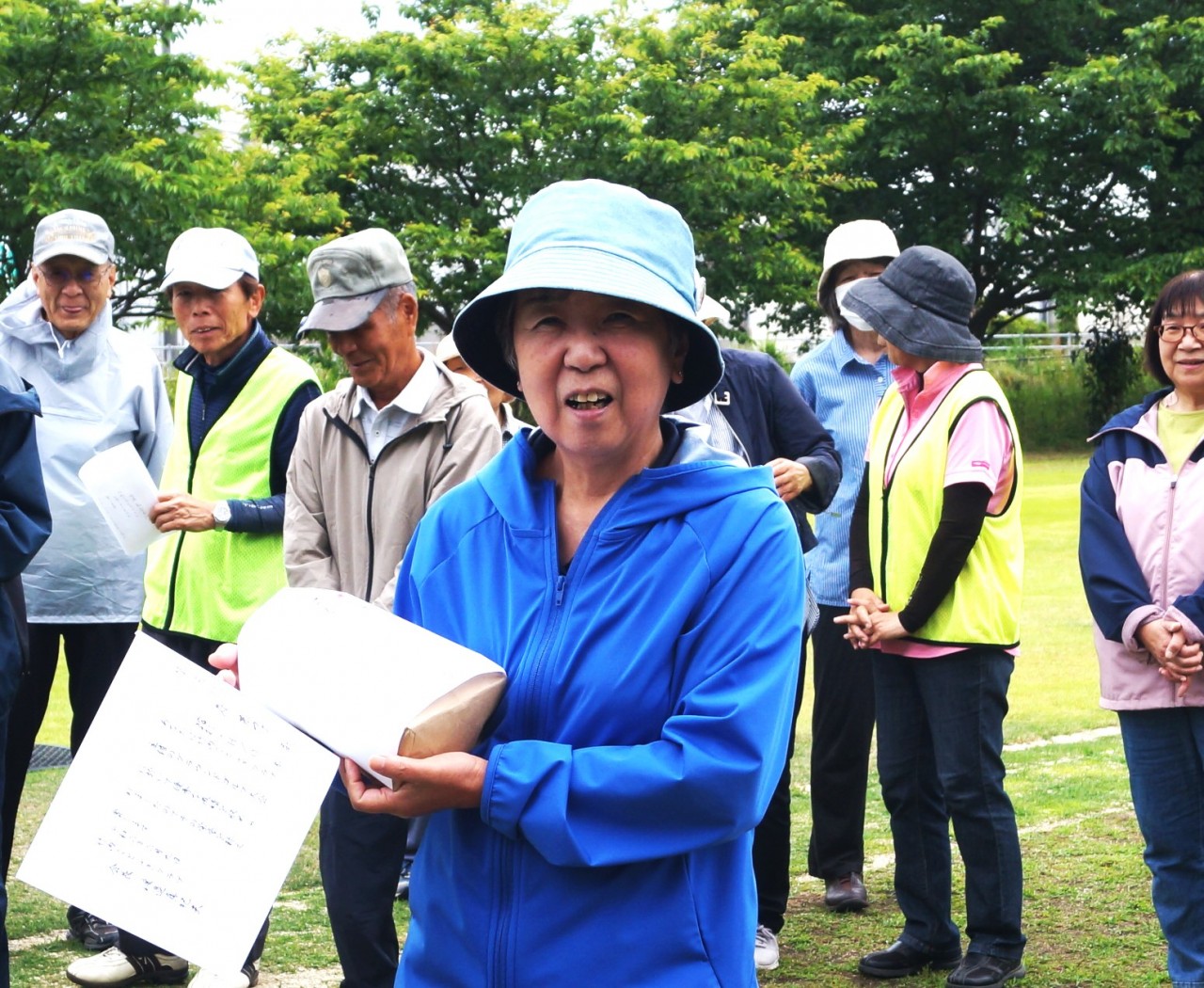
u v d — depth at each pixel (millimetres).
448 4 24516
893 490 4160
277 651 1800
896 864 4305
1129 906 4711
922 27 26984
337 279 3566
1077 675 8617
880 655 4285
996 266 29062
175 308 4336
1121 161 26891
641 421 1806
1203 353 3672
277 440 4316
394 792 1708
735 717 1691
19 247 15586
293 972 4277
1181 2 27547
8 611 3574
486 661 1767
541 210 1825
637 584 1788
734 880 1834
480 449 3637
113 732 1781
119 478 4016
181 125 17172
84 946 4598
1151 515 3691
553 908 1757
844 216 28125
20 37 15133
